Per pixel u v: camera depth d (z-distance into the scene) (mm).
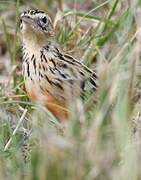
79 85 12305
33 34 12500
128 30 12570
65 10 14672
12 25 15516
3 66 14766
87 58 13273
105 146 9391
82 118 10086
